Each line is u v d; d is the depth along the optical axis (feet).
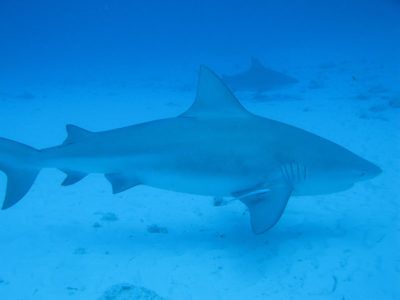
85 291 7.96
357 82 32.12
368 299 7.33
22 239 9.95
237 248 9.11
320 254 8.64
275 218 7.04
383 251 8.59
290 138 8.17
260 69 31.94
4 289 8.09
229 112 8.48
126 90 37.96
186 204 11.61
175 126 8.39
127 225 10.55
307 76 38.19
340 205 10.84
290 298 7.48
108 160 8.22
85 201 12.26
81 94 36.83
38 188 13.48
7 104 32.45
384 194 11.34
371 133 18.07
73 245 9.61
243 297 7.59
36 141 20.94
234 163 7.95
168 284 8.06
